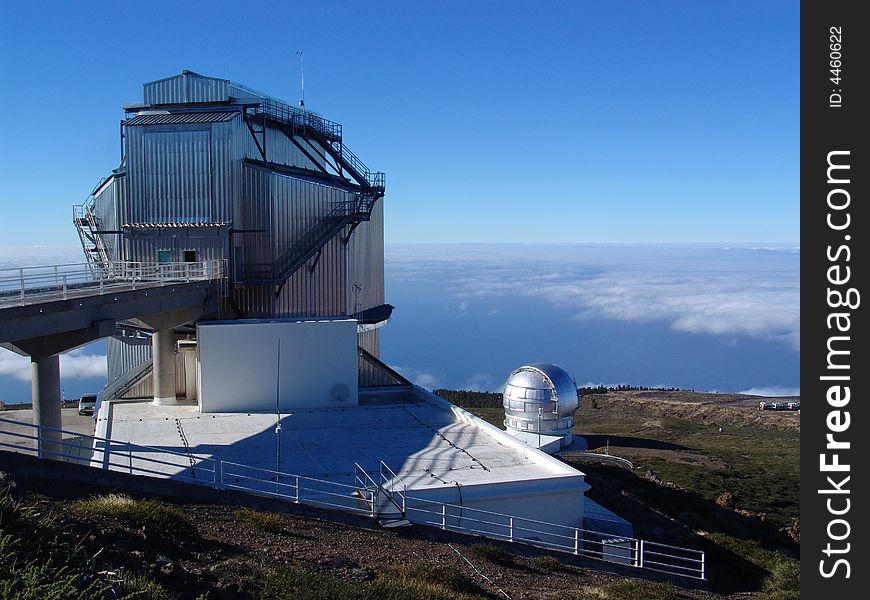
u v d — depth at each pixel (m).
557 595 14.59
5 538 9.72
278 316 36.59
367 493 19.41
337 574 13.05
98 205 38.81
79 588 9.26
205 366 31.19
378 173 42.22
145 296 27.05
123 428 28.05
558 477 21.59
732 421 75.38
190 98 37.12
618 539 20.53
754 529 27.62
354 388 32.75
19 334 20.05
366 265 44.75
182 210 35.53
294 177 37.34
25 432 36.56
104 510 12.87
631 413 82.38
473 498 20.55
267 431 27.75
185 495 16.08
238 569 11.79
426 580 13.66
